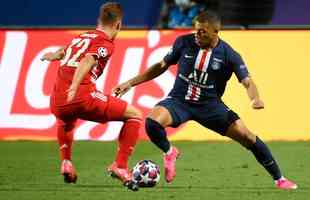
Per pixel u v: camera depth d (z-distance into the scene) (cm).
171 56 2725
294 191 2798
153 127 2644
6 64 4275
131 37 4203
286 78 4075
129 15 5662
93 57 2564
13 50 4284
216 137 4103
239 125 2714
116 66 4178
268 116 4059
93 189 2869
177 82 2711
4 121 4247
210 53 2655
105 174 3200
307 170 3275
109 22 2652
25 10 5769
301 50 4091
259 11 5519
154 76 2769
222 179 3066
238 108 4066
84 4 5719
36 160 3581
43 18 5759
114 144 4025
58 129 2723
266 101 4066
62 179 3089
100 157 3647
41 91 4222
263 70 4097
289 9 5544
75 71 2616
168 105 2688
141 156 3684
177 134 4134
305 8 5531
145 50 4172
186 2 5388
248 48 4125
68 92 2528
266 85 4084
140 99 4119
